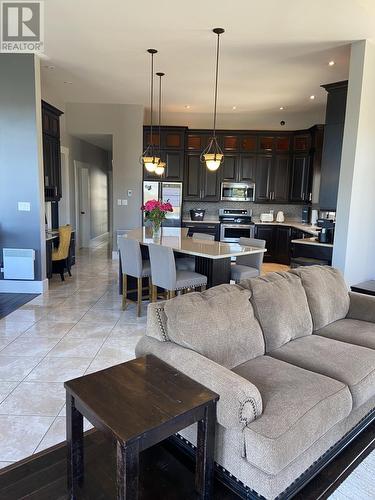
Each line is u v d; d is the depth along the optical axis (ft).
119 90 21.18
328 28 12.62
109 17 12.19
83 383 5.43
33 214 15.97
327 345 7.77
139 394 5.16
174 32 13.29
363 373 6.67
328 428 5.65
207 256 12.16
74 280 19.24
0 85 15.24
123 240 14.03
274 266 24.67
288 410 5.35
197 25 12.68
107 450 6.53
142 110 24.38
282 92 21.07
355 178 13.93
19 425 7.18
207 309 6.70
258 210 28.04
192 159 26.48
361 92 13.55
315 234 19.74
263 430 4.99
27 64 15.20
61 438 6.84
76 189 27.76
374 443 6.99
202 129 26.45
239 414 5.07
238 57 15.62
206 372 5.60
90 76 18.61
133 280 15.84
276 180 26.50
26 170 15.70
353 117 13.75
